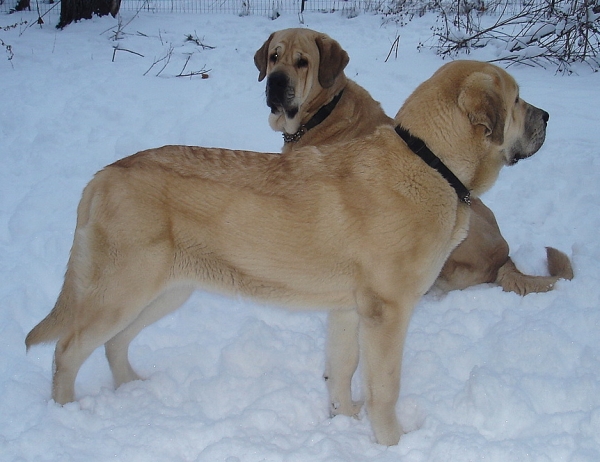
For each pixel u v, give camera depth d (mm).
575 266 3143
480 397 2564
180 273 2531
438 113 2451
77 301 2516
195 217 2482
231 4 9617
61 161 4043
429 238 2432
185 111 4957
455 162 2465
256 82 5707
